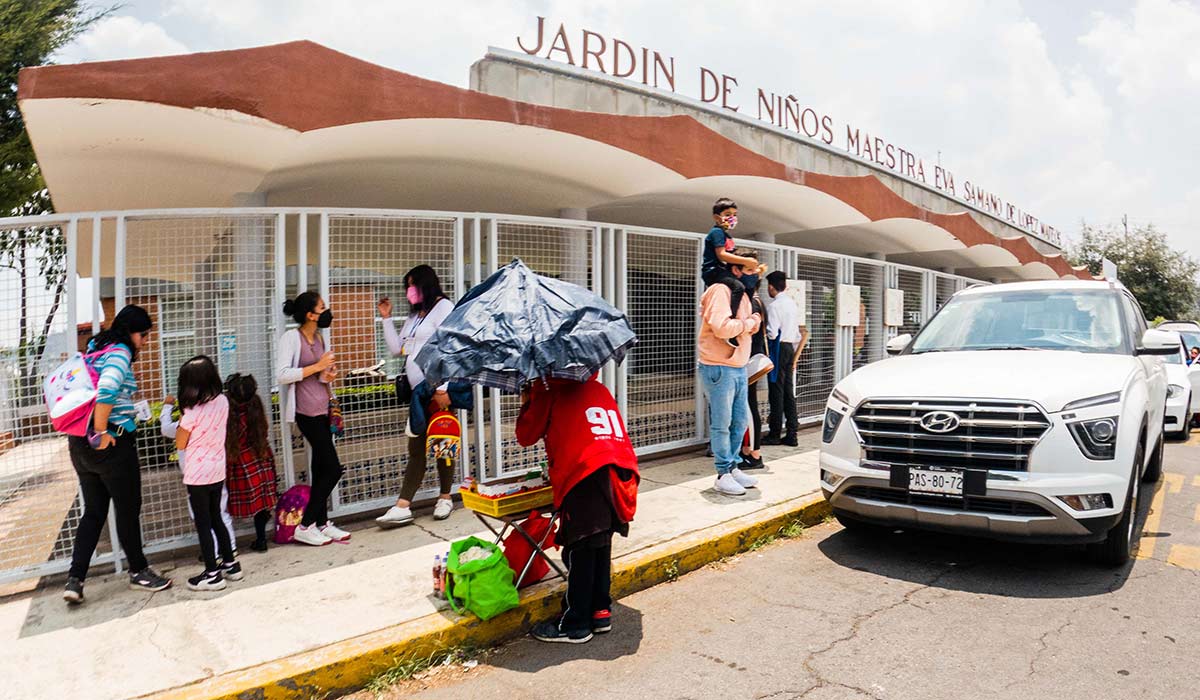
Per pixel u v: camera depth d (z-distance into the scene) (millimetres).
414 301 5113
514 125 5520
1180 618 3619
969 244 11938
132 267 4684
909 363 5012
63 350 4371
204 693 2945
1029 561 4551
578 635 3545
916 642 3422
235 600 3877
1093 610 3738
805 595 4086
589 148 6105
